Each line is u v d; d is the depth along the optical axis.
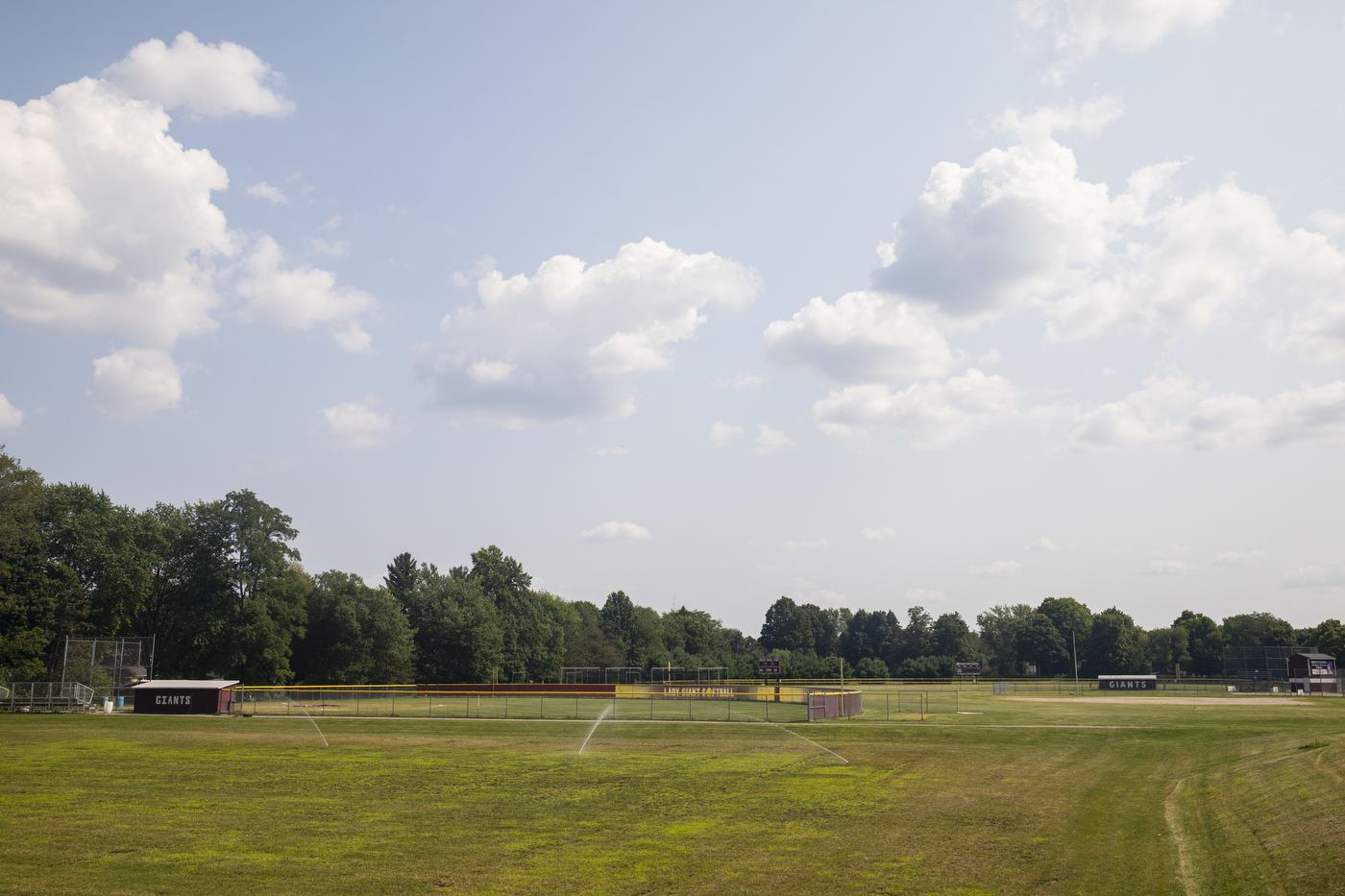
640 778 36.88
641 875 21.36
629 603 182.25
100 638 87.50
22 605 82.31
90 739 51.06
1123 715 70.06
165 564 103.88
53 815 28.28
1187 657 195.88
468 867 22.05
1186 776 37.91
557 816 28.59
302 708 76.94
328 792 33.03
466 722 62.66
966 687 134.62
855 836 25.62
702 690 105.12
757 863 22.45
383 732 56.12
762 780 36.47
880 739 51.78
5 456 82.50
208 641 102.12
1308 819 24.53
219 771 38.34
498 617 136.25
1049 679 156.25
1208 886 20.09
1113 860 22.78
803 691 97.25
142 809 29.55
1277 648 133.88
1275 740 48.62
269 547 106.88
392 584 154.00
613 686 105.19
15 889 19.78
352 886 20.34
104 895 19.48
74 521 90.56
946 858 23.06
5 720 63.75
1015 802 31.41
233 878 20.94
